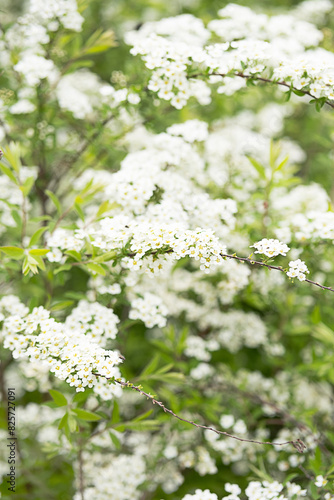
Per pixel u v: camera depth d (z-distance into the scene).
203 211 3.09
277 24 3.69
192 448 3.53
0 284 3.46
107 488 3.19
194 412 3.48
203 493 2.68
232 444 3.39
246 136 4.13
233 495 2.72
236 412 3.70
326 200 3.76
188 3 4.94
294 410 3.66
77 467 3.46
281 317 4.09
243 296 3.71
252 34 3.67
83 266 2.83
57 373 2.28
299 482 3.37
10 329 2.59
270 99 4.54
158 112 3.63
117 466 3.29
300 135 4.88
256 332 3.82
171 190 3.07
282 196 3.82
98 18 4.85
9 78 3.87
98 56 4.89
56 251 2.80
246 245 3.42
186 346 3.57
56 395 2.53
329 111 4.21
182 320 4.21
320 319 3.46
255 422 3.62
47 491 3.63
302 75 2.71
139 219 2.90
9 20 4.46
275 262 3.34
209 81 3.04
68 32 3.66
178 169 3.53
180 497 3.65
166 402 3.71
